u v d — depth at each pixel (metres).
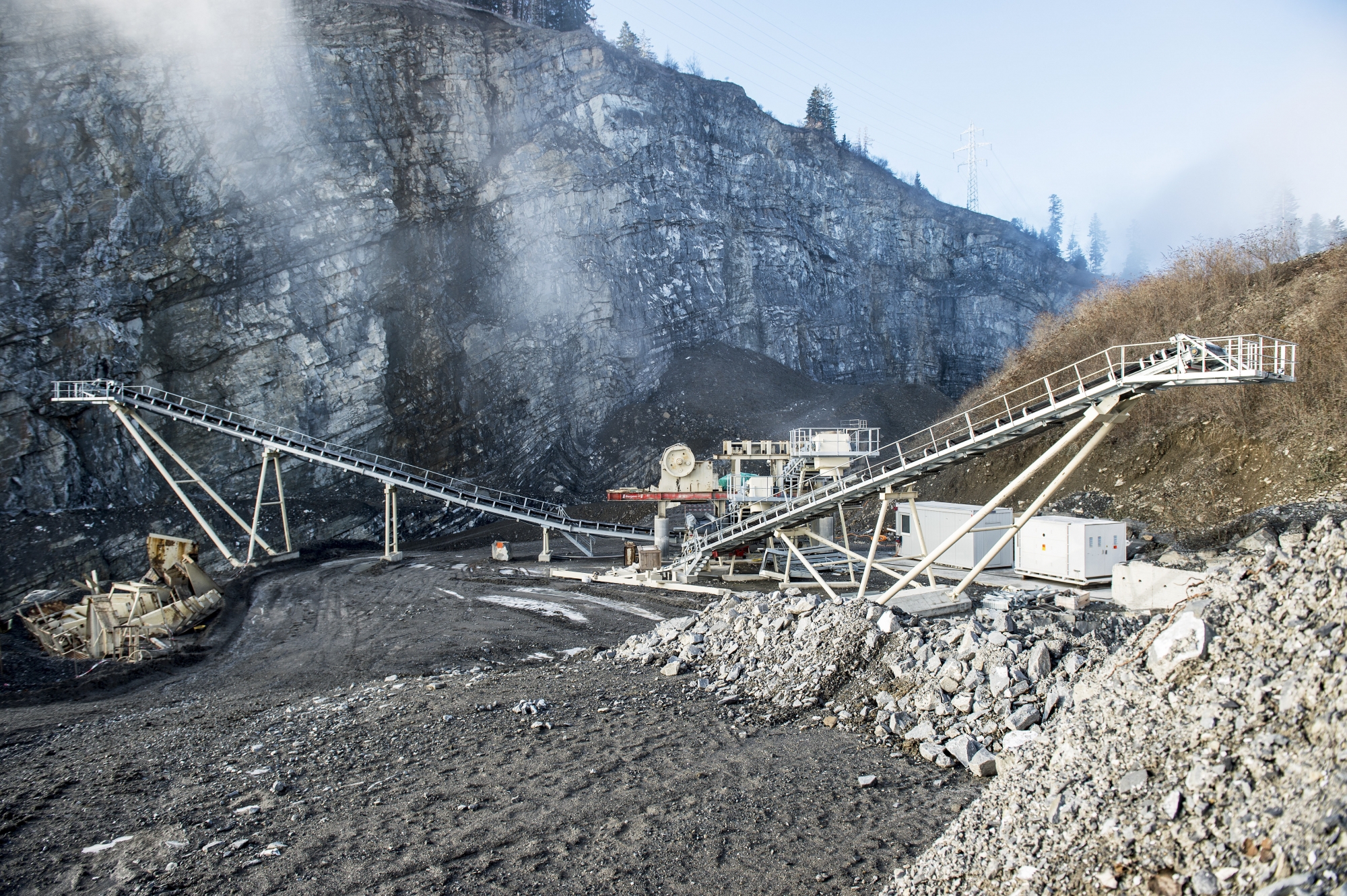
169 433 47.72
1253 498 29.20
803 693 14.15
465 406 60.00
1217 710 7.12
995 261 109.38
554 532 54.19
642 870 8.53
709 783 10.80
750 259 86.25
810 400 78.69
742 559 33.12
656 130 79.06
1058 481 18.55
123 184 48.00
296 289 52.84
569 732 12.97
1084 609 22.00
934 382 100.44
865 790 10.55
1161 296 44.25
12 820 10.15
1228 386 32.28
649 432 69.81
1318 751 6.05
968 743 11.30
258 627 27.61
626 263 74.88
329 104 56.16
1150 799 6.85
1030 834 7.34
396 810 10.14
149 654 23.19
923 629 14.51
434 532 55.19
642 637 19.34
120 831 9.78
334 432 53.44
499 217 65.38
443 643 22.86
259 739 13.24
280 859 8.90
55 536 41.09
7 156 45.31
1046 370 47.62
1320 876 5.04
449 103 63.56
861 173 102.12
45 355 43.72
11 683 20.17
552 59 73.00
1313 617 7.34
